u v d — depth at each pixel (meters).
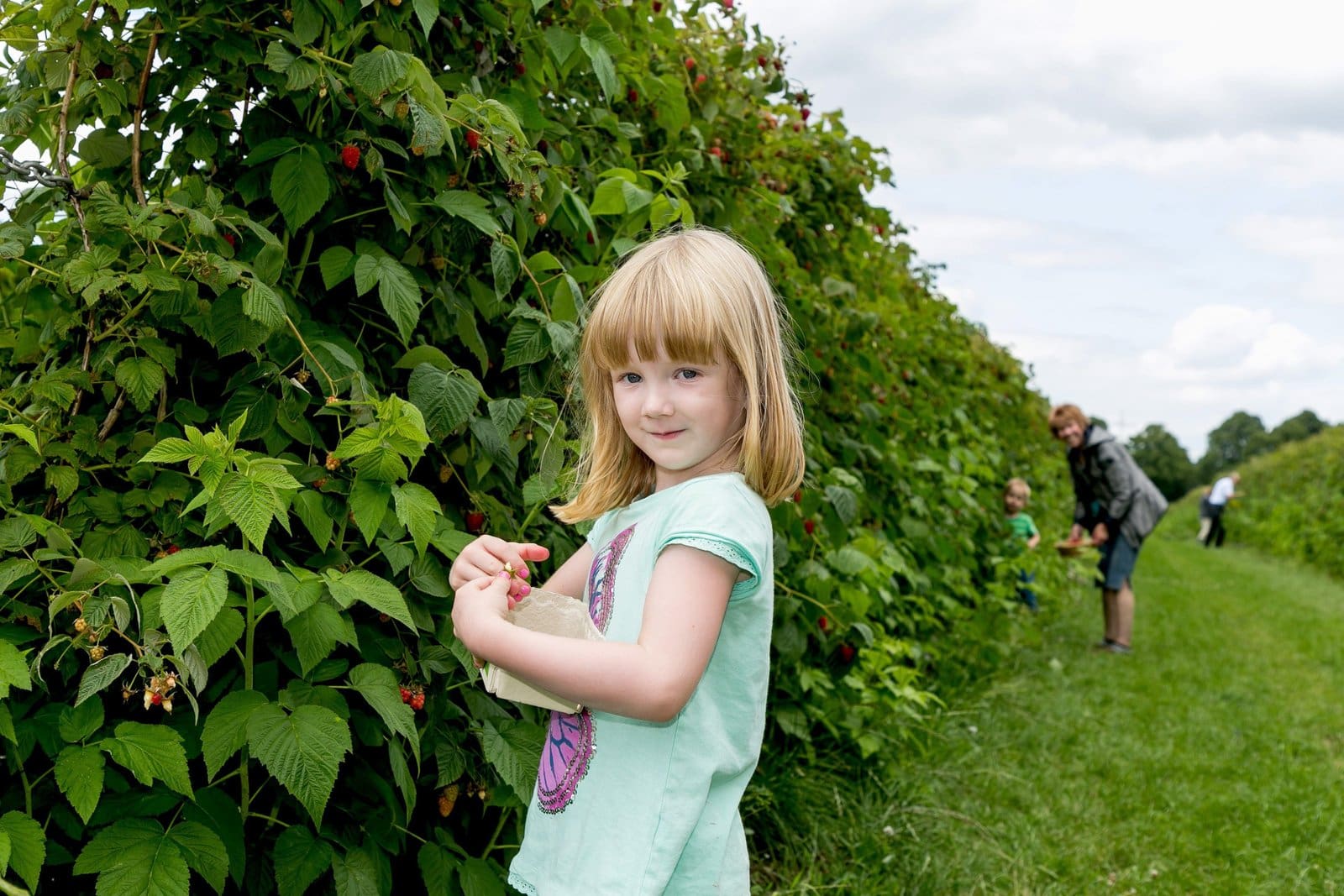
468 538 1.60
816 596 2.83
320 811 1.26
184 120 1.65
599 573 1.22
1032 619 6.46
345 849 1.49
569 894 1.09
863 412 3.76
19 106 1.71
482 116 1.71
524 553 1.19
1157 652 6.12
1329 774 3.91
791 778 2.88
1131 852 3.08
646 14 2.51
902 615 4.02
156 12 1.61
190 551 1.29
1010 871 2.83
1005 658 5.20
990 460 6.35
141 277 1.40
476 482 1.78
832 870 2.63
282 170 1.55
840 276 3.92
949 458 5.01
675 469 1.16
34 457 1.46
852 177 3.64
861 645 3.34
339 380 1.51
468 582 1.16
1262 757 4.11
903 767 3.35
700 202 2.71
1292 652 6.38
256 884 1.50
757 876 2.58
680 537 1.08
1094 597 8.21
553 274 1.98
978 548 5.60
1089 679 5.20
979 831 3.04
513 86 2.02
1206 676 5.46
